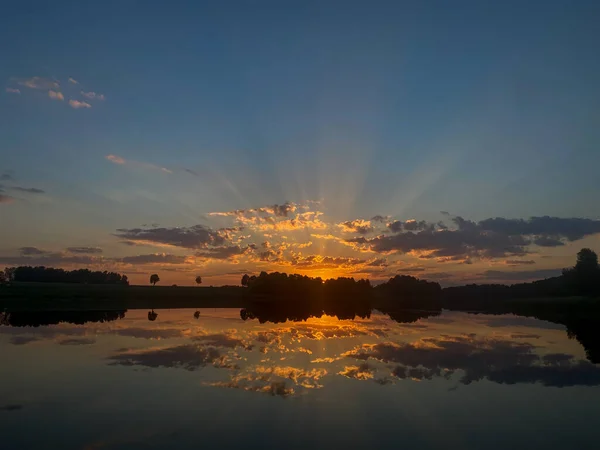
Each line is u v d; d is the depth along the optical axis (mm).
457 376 22500
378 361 25922
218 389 19172
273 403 17438
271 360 25547
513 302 102938
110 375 21391
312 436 14289
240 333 38531
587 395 19375
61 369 22609
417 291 135625
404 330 43688
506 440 14336
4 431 14250
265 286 138375
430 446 13742
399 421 15836
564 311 82062
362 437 14320
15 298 89312
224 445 13406
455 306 104062
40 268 147125
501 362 26250
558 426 15648
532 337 39000
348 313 76062
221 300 119812
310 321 54875
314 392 19047
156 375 21438
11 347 29188
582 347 32812
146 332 38156
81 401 17359
